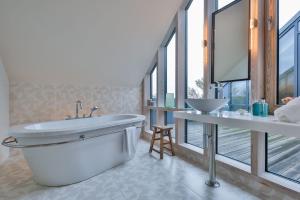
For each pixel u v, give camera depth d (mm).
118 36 3225
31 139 1992
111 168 2678
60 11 2594
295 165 2363
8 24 2508
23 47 2814
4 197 1939
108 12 2834
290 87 1988
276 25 1945
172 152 3225
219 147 2977
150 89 4500
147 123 4492
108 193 2018
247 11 2215
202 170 2586
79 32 2910
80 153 2246
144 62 3961
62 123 2959
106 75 3836
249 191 2016
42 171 2104
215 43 2656
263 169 2047
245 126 1457
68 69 3381
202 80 2947
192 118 2021
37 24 2623
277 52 1951
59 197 1943
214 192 2004
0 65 2816
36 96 3363
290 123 1223
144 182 2252
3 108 2922
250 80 2109
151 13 3117
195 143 3350
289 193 1731
